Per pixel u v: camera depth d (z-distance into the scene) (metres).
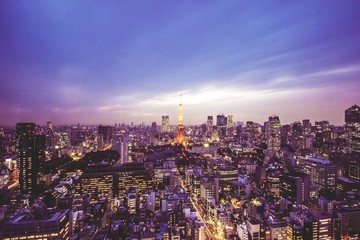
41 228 144.75
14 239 142.00
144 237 192.12
